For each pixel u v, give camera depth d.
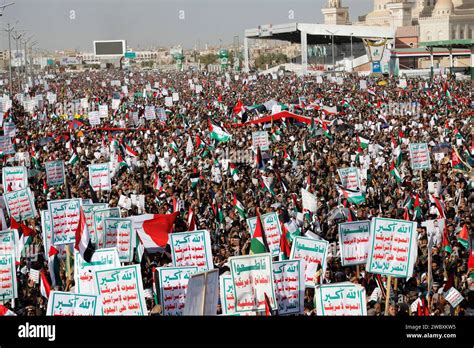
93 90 138.25
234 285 14.75
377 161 41.53
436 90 98.56
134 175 38.03
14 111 84.12
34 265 20.30
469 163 39.75
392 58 165.88
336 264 20.72
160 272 16.00
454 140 48.25
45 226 21.83
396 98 89.00
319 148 46.62
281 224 21.62
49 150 47.94
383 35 185.38
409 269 17.23
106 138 56.06
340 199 30.27
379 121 60.44
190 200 30.56
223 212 29.42
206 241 18.22
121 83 166.62
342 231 18.94
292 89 116.94
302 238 18.14
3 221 24.75
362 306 14.71
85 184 35.06
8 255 17.66
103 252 16.92
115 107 82.56
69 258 19.20
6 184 31.47
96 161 43.47
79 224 16.92
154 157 43.91
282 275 15.81
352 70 186.12
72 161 42.34
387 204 30.50
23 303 18.97
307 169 37.72
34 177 38.22
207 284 13.55
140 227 22.31
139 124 68.50
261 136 43.00
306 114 69.44
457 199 30.69
